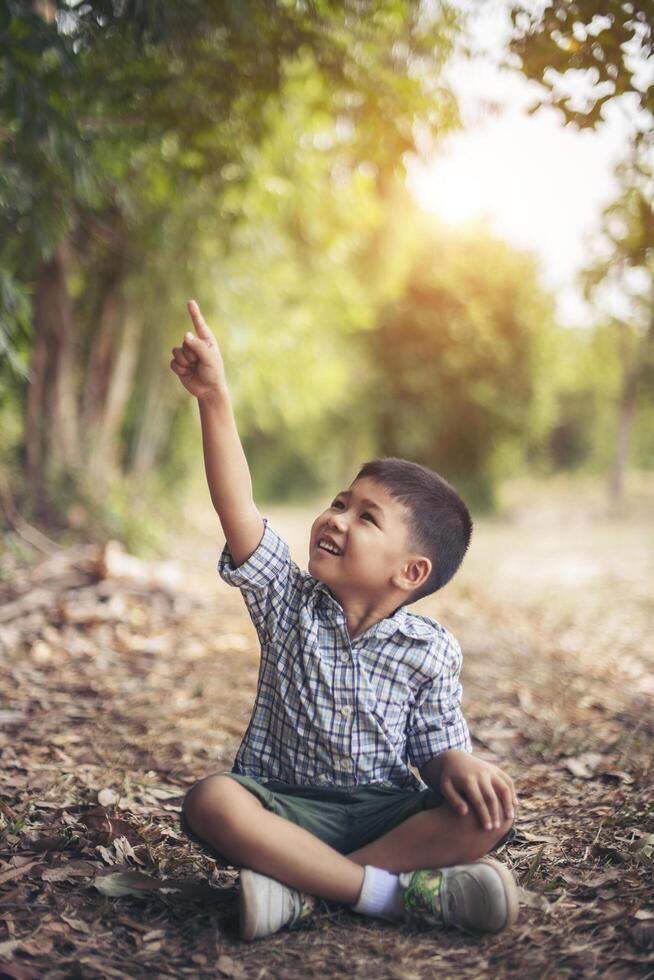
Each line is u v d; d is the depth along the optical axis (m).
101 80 4.52
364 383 18.83
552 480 27.88
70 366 9.01
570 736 3.85
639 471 30.05
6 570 6.76
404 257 11.44
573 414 28.20
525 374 19.23
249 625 6.20
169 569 7.48
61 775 3.17
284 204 8.26
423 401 19.14
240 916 1.99
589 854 2.51
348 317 11.89
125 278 9.09
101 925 2.06
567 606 7.50
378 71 4.74
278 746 2.20
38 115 3.97
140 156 6.16
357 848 2.15
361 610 2.23
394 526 2.18
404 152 5.24
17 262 5.32
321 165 7.24
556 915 2.12
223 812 1.99
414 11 4.31
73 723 3.88
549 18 3.08
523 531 15.20
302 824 2.08
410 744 2.23
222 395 2.20
